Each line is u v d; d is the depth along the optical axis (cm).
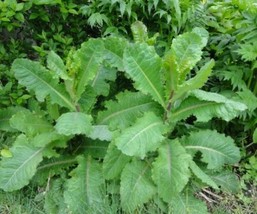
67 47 130
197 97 106
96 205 102
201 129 121
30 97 127
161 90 109
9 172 103
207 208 110
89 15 125
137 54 105
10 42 132
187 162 100
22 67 108
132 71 104
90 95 114
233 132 132
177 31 125
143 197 100
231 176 114
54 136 105
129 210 99
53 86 110
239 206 110
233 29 129
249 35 119
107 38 113
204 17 132
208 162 108
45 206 104
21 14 119
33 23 132
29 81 108
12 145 115
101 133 107
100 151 113
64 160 113
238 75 122
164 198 99
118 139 97
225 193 114
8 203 106
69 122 99
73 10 124
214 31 136
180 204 104
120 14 123
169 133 116
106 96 122
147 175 104
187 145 112
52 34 133
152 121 104
